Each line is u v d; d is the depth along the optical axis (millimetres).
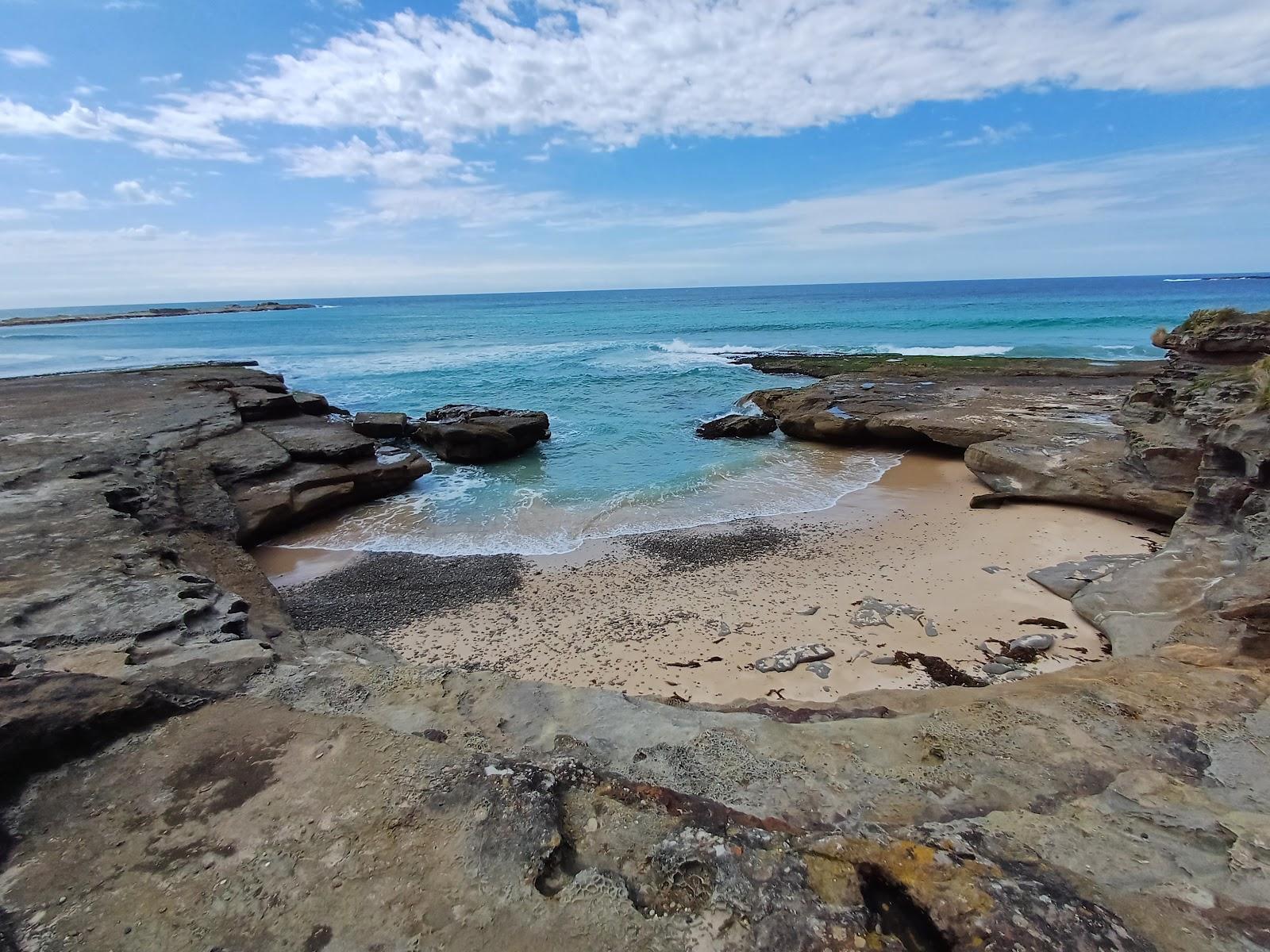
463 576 11719
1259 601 6758
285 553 13109
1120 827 3994
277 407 21516
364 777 4406
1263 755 4785
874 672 8188
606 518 14461
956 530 13008
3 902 3494
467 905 3408
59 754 4539
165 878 3631
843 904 3318
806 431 21234
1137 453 12930
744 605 10172
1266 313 12055
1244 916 3205
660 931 3240
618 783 4395
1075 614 9398
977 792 4512
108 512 10320
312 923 3334
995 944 3010
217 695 5512
